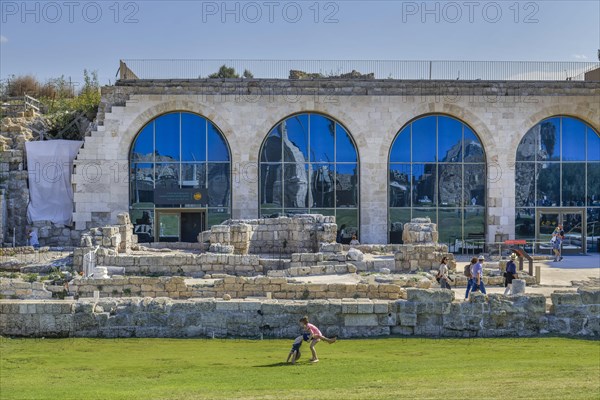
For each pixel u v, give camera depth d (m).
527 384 15.51
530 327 21.72
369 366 17.98
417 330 21.59
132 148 49.16
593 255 49.00
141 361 18.50
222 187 49.41
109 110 49.09
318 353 19.52
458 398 14.12
